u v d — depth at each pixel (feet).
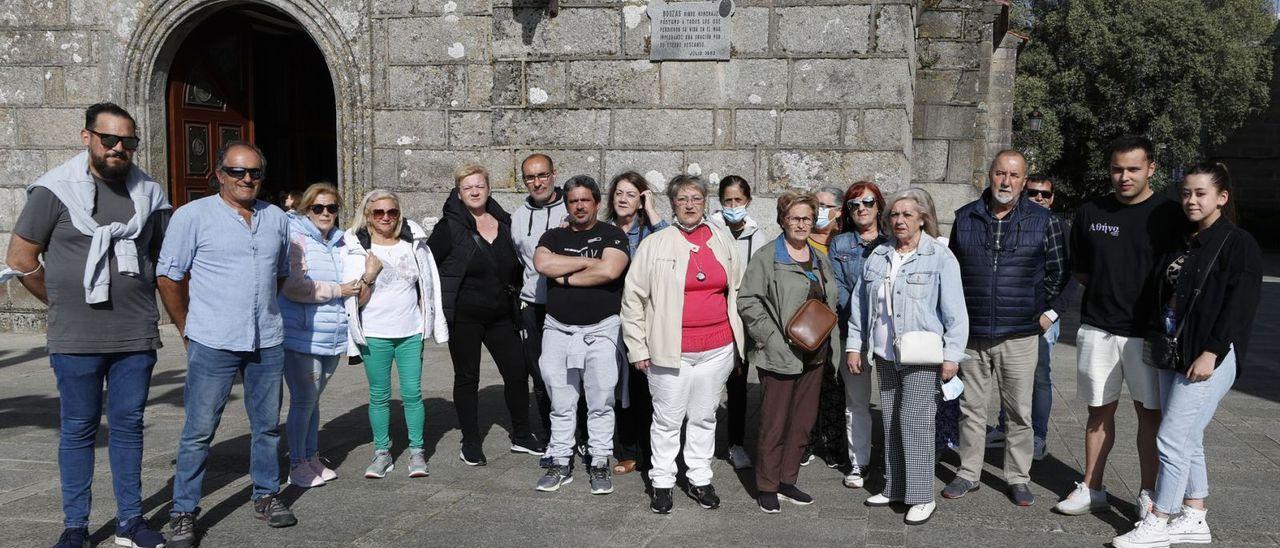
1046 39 100.07
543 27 28.76
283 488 16.85
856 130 27.27
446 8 30.37
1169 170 99.04
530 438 19.33
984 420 16.52
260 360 14.47
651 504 15.87
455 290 18.19
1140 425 15.20
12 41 33.24
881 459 18.93
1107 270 14.89
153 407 23.04
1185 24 93.50
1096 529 14.83
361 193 31.89
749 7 27.61
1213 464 18.43
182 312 14.01
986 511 15.70
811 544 14.11
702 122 28.12
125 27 32.48
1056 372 29.30
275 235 14.48
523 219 18.70
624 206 18.17
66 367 13.29
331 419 22.06
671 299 15.28
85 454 13.57
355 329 16.81
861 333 16.17
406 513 15.46
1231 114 103.86
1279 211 123.03
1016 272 15.75
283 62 39.65
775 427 15.66
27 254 13.06
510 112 29.25
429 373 27.50
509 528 14.76
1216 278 13.37
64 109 33.17
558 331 16.72
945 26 34.04
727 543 14.14
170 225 13.75
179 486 13.93
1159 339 14.02
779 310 15.49
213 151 35.17
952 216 34.40
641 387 17.48
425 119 30.81
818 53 27.30
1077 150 101.45
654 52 28.12
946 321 15.08
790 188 27.73
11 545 13.74
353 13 31.53
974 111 34.12
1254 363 32.17
